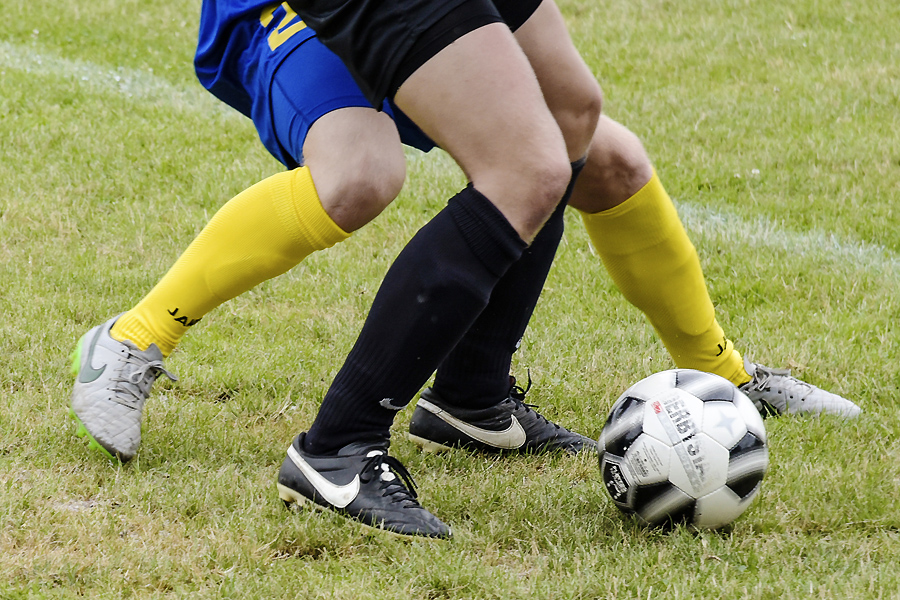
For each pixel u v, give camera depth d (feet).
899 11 89.04
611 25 89.04
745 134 61.46
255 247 21.98
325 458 20.94
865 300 38.14
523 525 20.66
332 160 20.66
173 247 42.04
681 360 27.55
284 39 21.63
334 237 21.38
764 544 19.98
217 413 27.32
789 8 91.15
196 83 72.69
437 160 56.59
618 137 23.84
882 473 23.45
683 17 90.68
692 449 19.89
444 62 17.43
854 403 28.45
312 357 31.91
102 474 22.82
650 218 24.59
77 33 82.64
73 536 19.63
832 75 73.31
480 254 18.67
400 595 17.61
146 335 23.62
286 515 21.11
